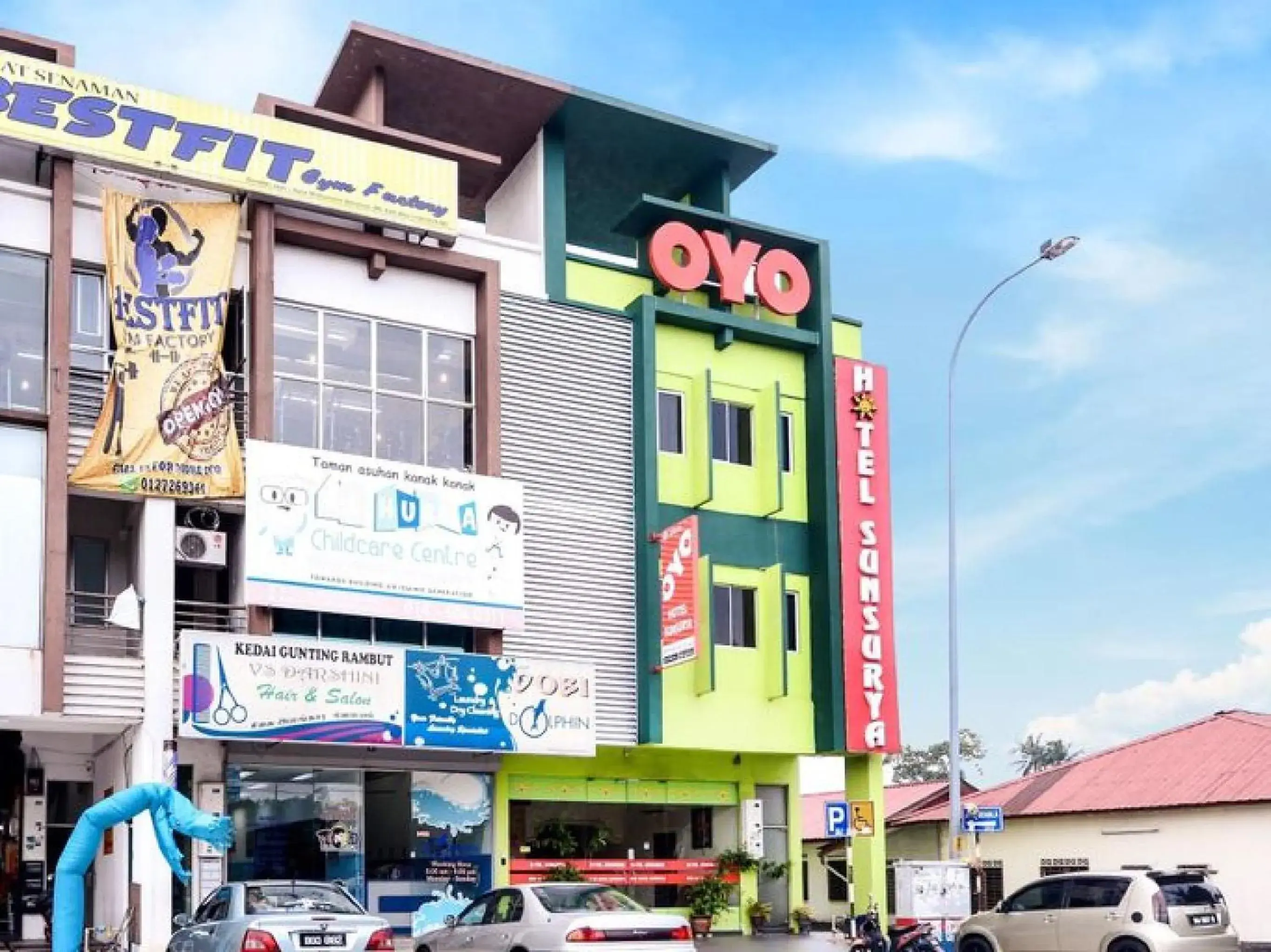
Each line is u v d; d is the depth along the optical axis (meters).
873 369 32.22
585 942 16.72
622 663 27.84
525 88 28.88
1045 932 22.22
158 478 23.09
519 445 27.33
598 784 28.39
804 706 30.31
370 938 16.06
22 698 21.47
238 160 24.48
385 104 29.17
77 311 23.34
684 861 29.03
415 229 26.25
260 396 24.22
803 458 31.50
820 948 25.72
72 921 16.48
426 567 25.19
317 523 24.19
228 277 24.23
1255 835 30.84
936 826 38.94
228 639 22.73
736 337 30.98
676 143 31.45
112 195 23.50
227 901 16.78
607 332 29.03
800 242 32.09
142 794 16.95
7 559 21.86
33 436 22.47
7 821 24.23
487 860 26.33
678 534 27.69
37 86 22.98
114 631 23.94
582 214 34.53
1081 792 35.19
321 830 24.44
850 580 30.80
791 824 30.69
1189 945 21.02
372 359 26.11
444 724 24.59
